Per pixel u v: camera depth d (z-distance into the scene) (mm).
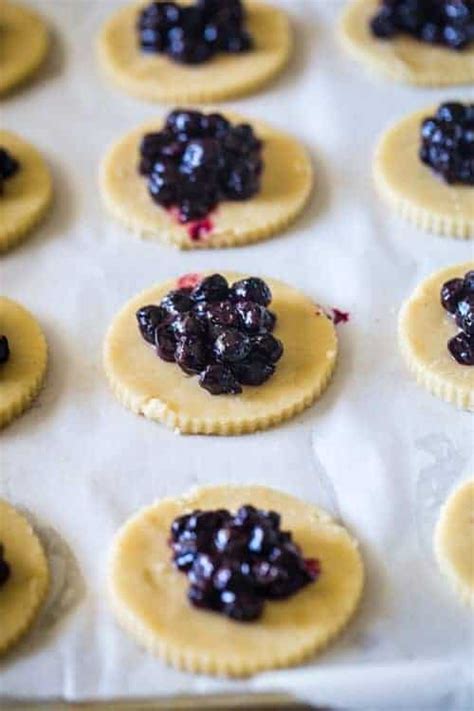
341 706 403
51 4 618
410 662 412
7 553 431
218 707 402
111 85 583
